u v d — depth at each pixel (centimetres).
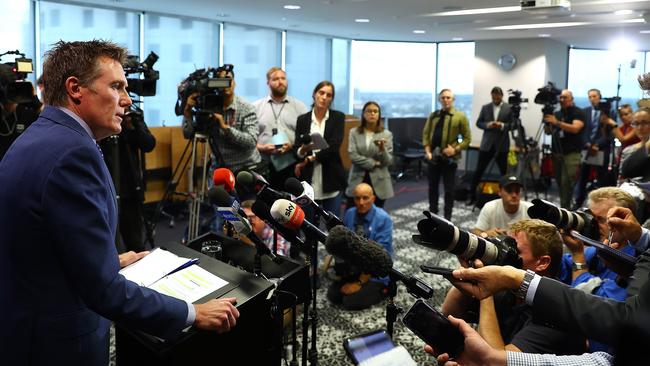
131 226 362
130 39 662
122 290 116
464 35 873
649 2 529
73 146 117
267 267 167
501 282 105
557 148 623
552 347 148
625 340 85
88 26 620
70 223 114
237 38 785
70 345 122
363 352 98
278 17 702
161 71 701
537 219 179
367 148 455
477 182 686
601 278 193
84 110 124
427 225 125
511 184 349
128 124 337
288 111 423
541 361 102
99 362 129
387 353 98
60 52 125
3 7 550
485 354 102
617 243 171
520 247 172
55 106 125
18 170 117
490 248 127
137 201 361
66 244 114
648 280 90
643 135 315
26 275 118
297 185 158
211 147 353
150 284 135
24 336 119
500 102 688
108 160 334
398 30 830
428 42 1015
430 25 757
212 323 120
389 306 121
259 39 816
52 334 120
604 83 1069
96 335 128
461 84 1020
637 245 154
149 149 353
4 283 119
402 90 1027
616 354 86
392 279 119
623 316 90
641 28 747
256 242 149
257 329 136
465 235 126
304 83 905
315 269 156
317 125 394
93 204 117
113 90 125
